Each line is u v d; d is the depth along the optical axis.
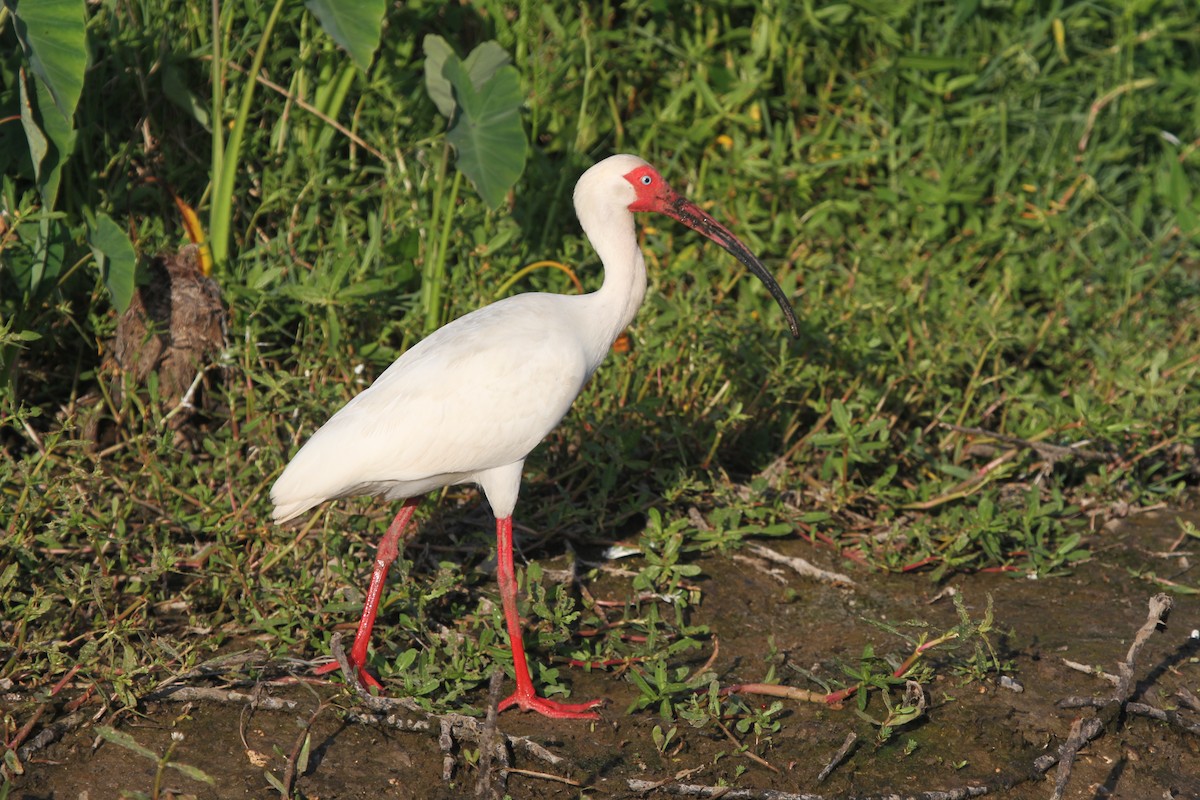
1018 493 11.29
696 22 14.41
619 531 10.46
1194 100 16.50
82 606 8.67
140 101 11.95
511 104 11.30
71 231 10.66
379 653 8.68
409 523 9.93
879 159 14.46
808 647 9.11
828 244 13.78
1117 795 7.61
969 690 8.51
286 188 11.85
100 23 11.43
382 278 11.66
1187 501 11.60
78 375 10.77
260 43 11.62
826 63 14.73
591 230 9.29
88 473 9.20
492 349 8.34
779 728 7.99
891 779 7.57
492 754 7.30
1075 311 13.23
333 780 7.36
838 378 11.44
